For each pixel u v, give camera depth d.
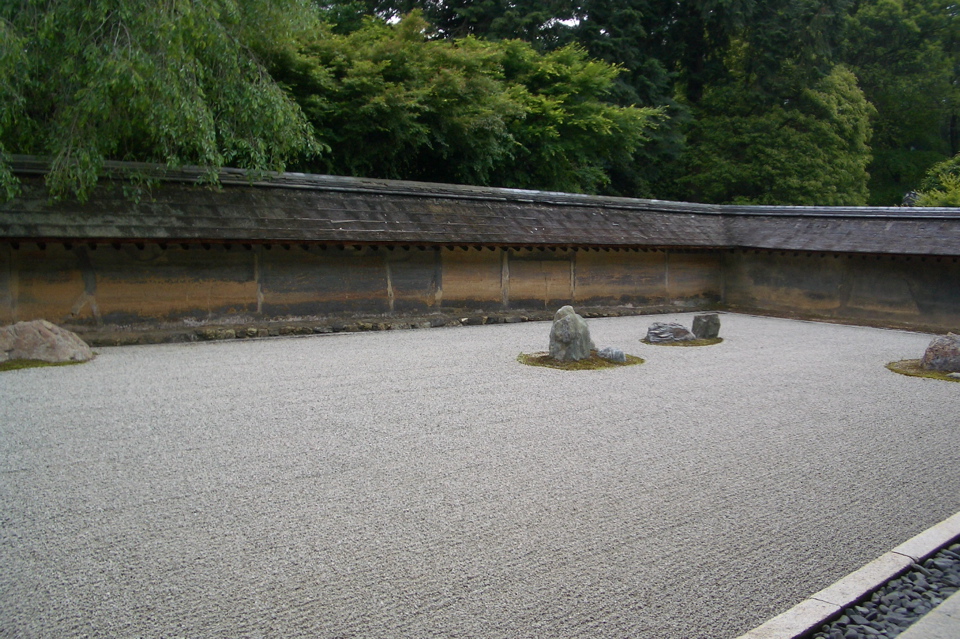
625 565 3.89
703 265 18.09
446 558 3.92
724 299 18.42
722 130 29.55
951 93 37.78
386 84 17.44
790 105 30.16
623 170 28.06
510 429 6.45
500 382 8.41
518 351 10.63
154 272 11.06
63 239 9.81
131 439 5.94
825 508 4.78
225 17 11.02
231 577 3.67
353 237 12.21
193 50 10.07
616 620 3.35
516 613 3.38
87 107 9.23
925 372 9.61
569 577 3.74
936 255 14.12
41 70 10.00
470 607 3.43
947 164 29.78
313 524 4.33
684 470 5.46
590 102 23.30
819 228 16.66
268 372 8.77
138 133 11.28
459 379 8.54
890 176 38.03
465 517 4.48
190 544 4.04
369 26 20.64
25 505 4.55
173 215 10.96
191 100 10.12
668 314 16.78
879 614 3.47
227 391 7.71
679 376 9.00
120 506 4.55
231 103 11.02
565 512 4.59
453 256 14.02
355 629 3.23
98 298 10.67
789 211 17.70
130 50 9.15
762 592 3.65
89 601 3.42
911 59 36.78
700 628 3.31
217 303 11.61
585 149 24.22
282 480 5.06
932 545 4.13
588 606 3.46
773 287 17.41
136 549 3.96
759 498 4.93
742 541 4.23
